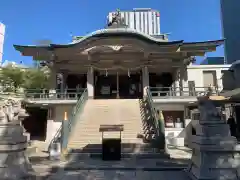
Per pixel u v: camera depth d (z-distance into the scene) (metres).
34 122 25.45
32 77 31.12
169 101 20.23
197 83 25.70
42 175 8.66
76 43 21.81
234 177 6.90
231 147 7.02
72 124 14.86
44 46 21.75
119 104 19.44
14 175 7.03
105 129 11.31
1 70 29.17
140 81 26.09
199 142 7.32
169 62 23.69
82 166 10.02
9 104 7.75
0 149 7.07
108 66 23.95
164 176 8.47
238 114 21.50
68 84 26.12
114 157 11.40
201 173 7.03
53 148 11.85
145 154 11.93
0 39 49.72
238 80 21.48
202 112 7.72
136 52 23.23
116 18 24.56
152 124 15.02
